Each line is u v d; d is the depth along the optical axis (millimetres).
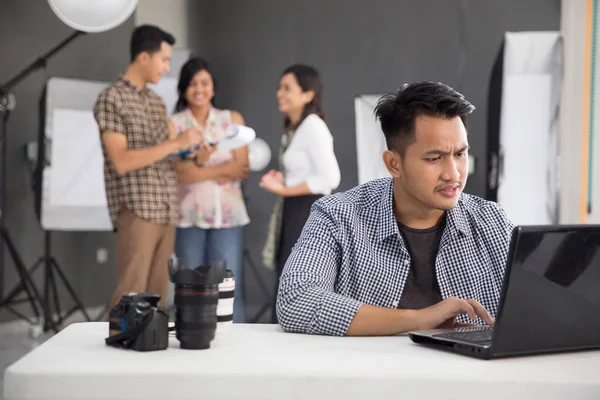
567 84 5039
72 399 1074
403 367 1131
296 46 5980
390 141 1570
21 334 4863
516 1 5355
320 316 1460
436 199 1519
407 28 5676
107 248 5902
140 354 1209
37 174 4828
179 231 3764
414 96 1509
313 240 1663
